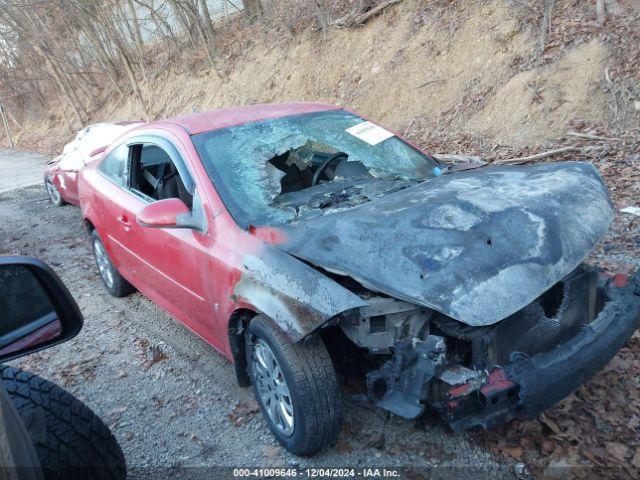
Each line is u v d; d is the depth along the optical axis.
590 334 2.82
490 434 3.10
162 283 4.26
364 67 11.99
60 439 2.50
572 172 3.54
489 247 2.80
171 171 4.32
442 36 10.83
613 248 5.07
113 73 19.94
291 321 2.74
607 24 8.80
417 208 3.07
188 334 4.79
